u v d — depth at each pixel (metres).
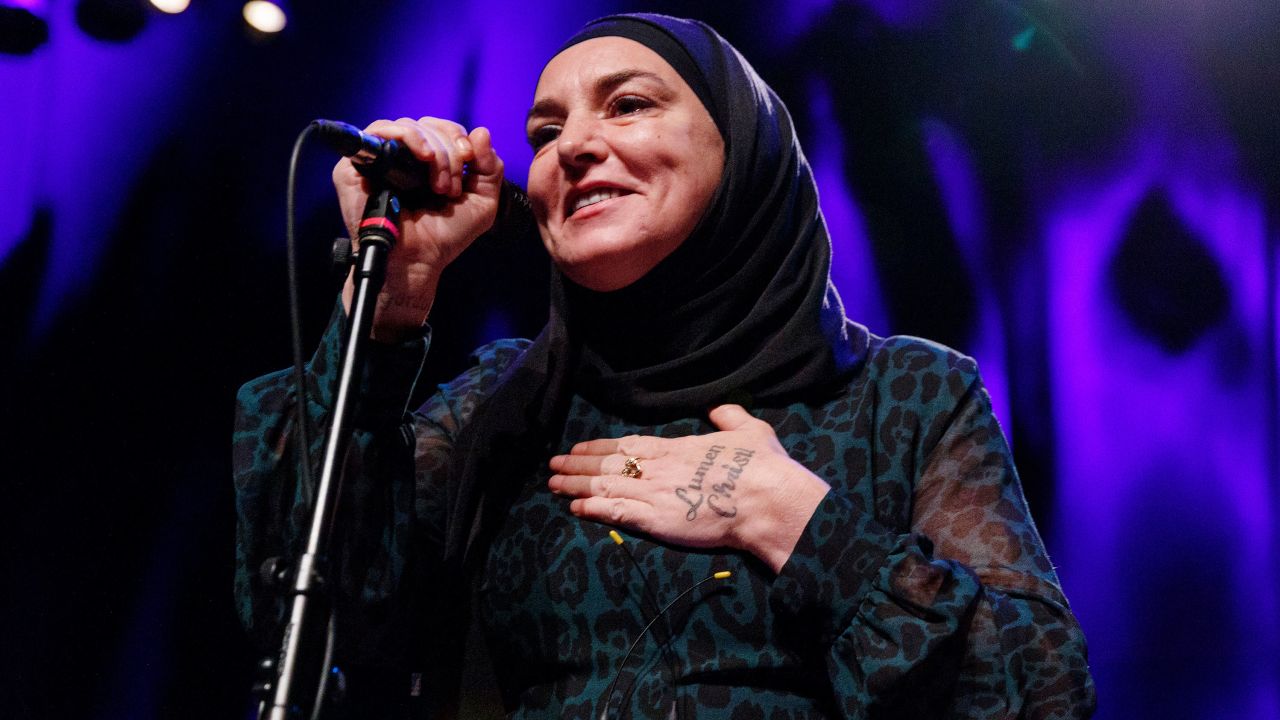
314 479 1.60
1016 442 5.92
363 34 5.18
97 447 5.16
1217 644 5.88
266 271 5.17
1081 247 5.90
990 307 5.78
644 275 2.07
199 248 5.18
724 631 1.82
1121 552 5.96
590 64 2.12
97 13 5.08
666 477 1.90
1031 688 1.74
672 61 2.12
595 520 1.94
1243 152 5.93
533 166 2.14
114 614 5.09
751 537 1.82
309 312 5.16
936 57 5.70
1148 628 5.91
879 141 5.68
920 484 1.94
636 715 1.79
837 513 1.80
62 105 5.15
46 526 5.09
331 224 5.20
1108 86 5.88
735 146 2.07
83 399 5.16
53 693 4.96
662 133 2.03
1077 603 5.91
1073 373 5.96
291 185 1.67
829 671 1.76
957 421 1.96
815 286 2.10
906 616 1.70
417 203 1.96
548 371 2.15
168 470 5.20
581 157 2.04
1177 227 6.00
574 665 1.88
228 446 5.22
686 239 2.04
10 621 5.00
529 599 1.95
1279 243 5.89
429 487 2.18
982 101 5.76
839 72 5.63
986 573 1.83
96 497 5.14
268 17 5.08
